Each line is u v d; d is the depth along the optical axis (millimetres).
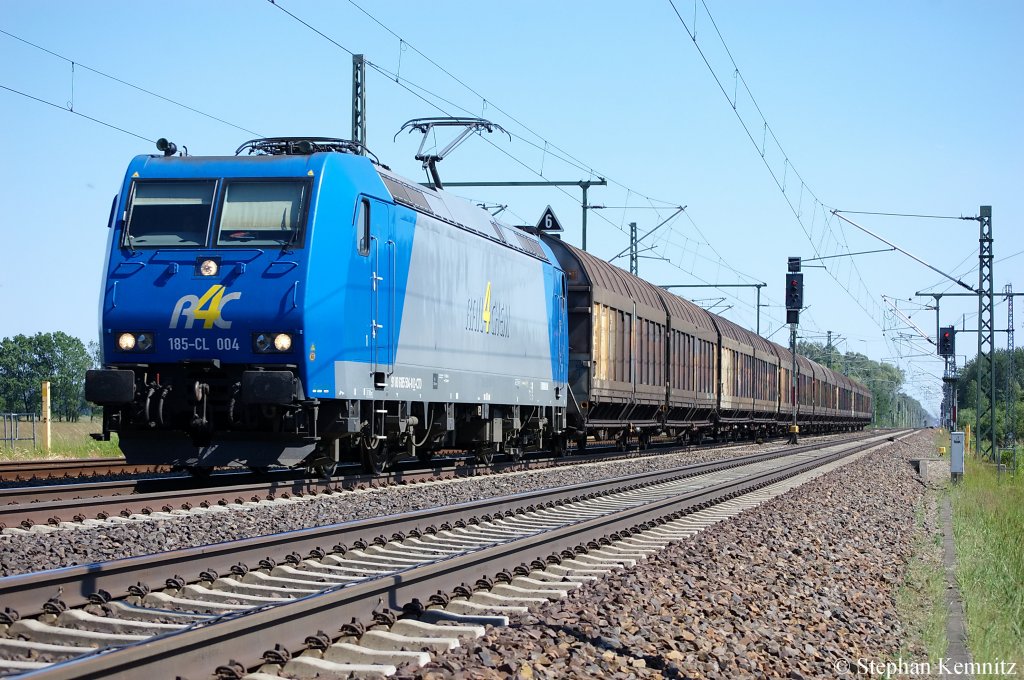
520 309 22016
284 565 9055
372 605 7211
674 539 12414
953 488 26297
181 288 13930
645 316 31547
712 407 39875
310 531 9695
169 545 9961
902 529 16812
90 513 11461
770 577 10602
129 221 14328
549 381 23844
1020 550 14820
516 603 8039
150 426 14234
